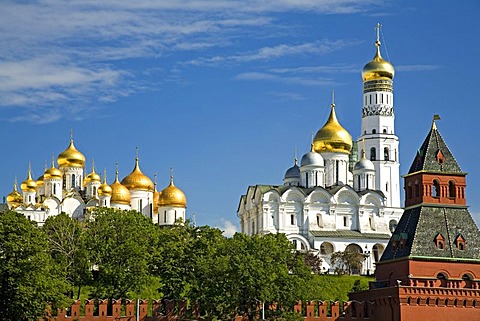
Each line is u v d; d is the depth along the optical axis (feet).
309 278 597.52
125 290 587.68
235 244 603.67
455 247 539.29
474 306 529.86
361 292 563.89
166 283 598.34
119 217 632.38
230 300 559.79
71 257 641.40
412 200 559.79
